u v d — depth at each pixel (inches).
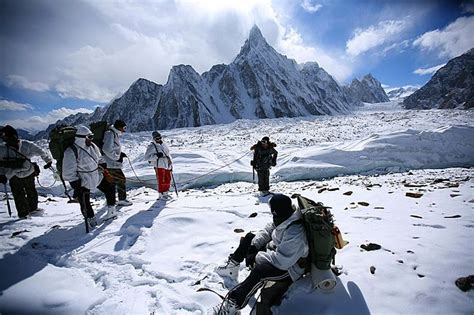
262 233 146.9
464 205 240.7
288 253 117.0
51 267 170.9
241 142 1133.1
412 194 286.0
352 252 161.6
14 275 160.9
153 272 160.2
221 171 653.9
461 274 130.3
